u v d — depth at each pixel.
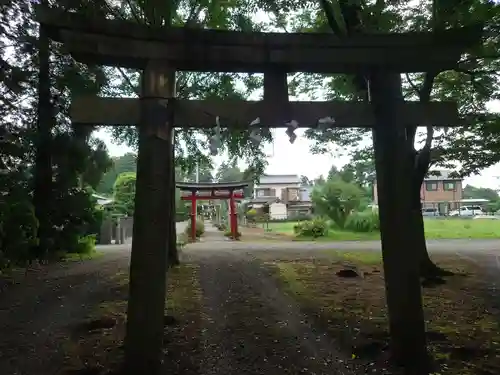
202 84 10.31
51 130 10.54
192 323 5.78
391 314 4.13
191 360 4.43
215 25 9.04
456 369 4.11
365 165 12.42
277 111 3.97
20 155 9.88
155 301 3.63
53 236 11.94
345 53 3.99
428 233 24.25
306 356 4.53
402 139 4.09
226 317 6.11
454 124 4.15
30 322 5.91
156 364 3.61
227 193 24.69
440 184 52.34
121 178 28.67
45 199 11.41
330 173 33.84
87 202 12.52
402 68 4.14
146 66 3.77
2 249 9.62
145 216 3.66
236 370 4.18
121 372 3.67
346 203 26.25
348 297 7.31
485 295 7.48
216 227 39.94
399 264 4.05
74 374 4.09
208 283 8.71
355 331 5.34
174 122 3.81
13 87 9.56
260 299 7.25
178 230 29.61
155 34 3.74
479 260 12.15
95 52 3.67
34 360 4.48
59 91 10.34
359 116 4.09
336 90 8.66
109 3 8.58
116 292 7.84
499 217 41.69
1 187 9.76
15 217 9.66
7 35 9.38
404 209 4.07
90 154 11.55
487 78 8.57
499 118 8.52
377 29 6.27
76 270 10.48
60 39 3.73
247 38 3.87
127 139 12.37
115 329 5.53
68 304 6.96
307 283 8.70
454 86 9.02
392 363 4.11
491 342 4.89
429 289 8.05
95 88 9.92
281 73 4.04
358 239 21.83
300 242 20.45
